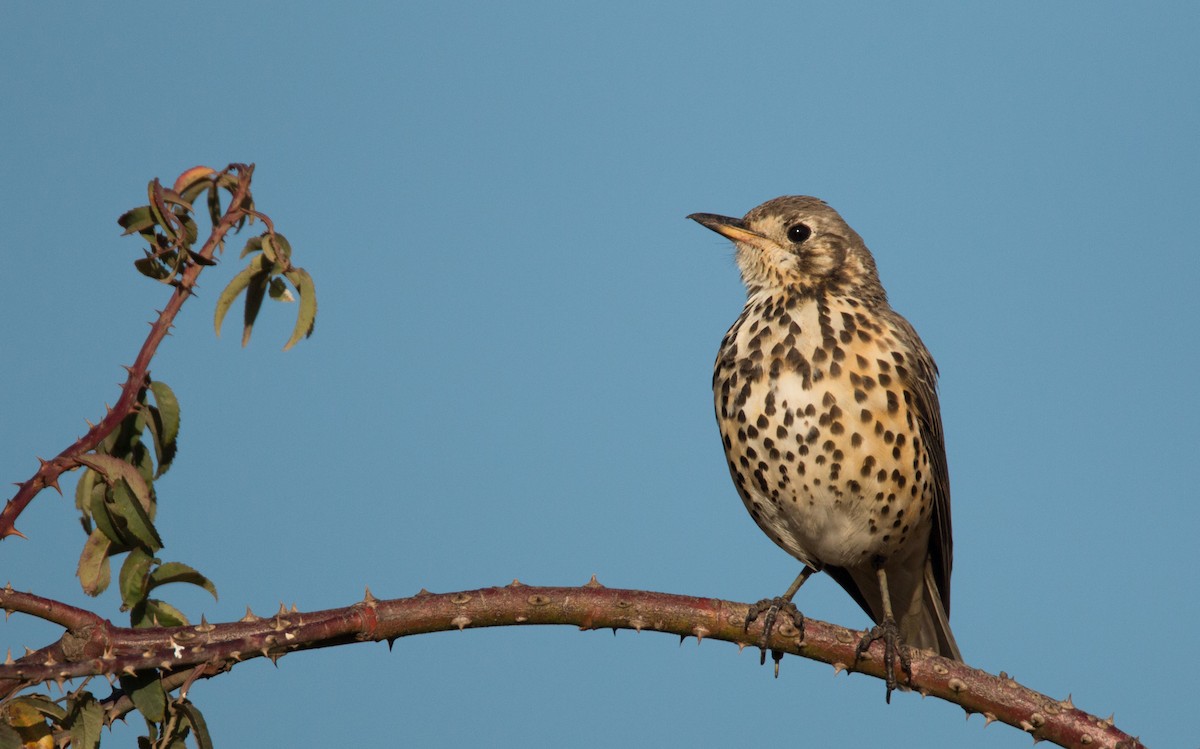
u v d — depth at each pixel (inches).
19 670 301.9
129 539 331.9
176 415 349.1
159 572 332.5
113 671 306.5
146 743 314.0
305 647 344.8
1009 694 398.0
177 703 309.9
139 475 333.1
